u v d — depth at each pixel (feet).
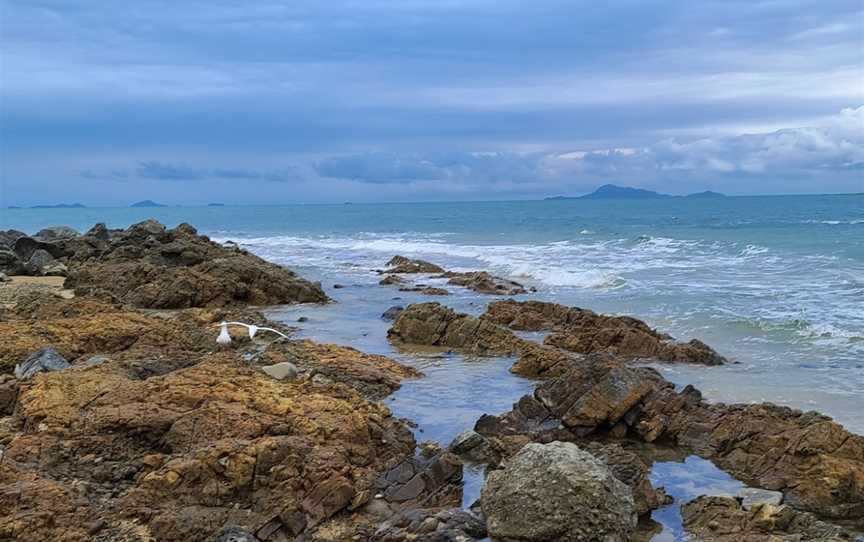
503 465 35.78
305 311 95.20
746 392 54.80
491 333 71.51
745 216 288.30
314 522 33.81
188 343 62.69
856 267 113.80
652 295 96.84
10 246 151.43
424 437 45.91
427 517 33.45
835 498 36.27
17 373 50.08
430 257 161.17
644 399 47.03
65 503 32.55
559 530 30.96
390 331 77.30
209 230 319.47
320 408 42.80
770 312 82.17
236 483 34.32
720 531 33.19
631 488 35.50
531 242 191.52
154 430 39.22
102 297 79.71
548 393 48.70
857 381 56.65
